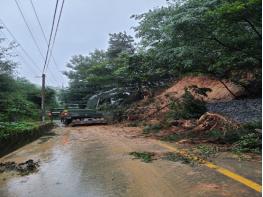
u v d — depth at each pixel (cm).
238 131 1063
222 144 1002
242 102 1686
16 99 2552
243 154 812
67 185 616
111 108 2908
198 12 1232
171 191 536
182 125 1501
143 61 2378
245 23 1250
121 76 3142
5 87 2306
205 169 671
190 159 781
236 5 1055
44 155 1016
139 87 3234
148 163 770
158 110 2269
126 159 838
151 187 566
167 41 1503
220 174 621
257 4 1032
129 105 2925
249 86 1789
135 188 566
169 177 625
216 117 1262
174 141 1151
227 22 1208
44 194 568
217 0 1216
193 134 1227
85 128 2211
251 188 523
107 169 730
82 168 762
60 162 866
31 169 794
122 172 691
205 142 1050
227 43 1360
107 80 3572
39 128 1791
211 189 529
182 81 2809
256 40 1295
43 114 3070
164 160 795
